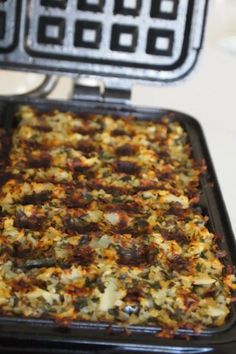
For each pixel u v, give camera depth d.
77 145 0.48
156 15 0.51
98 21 0.51
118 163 0.47
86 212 0.41
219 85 0.69
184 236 0.40
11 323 0.32
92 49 0.51
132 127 0.51
